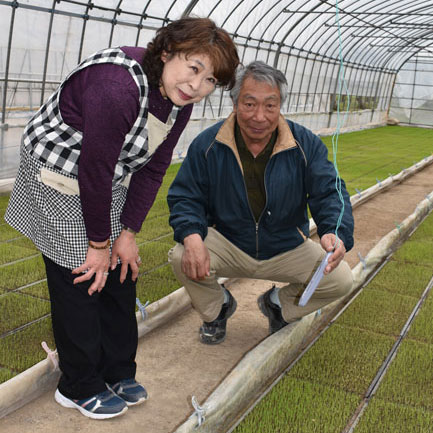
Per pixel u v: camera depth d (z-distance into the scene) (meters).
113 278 2.22
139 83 1.78
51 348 2.83
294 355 2.92
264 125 2.43
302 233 2.81
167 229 5.46
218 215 2.73
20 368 2.60
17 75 8.11
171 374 2.65
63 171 1.93
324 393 2.51
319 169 2.60
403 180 9.49
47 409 2.32
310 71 17.73
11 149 8.05
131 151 1.94
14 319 3.17
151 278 3.96
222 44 1.74
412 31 19.92
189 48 1.71
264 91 2.36
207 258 2.55
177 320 3.28
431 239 5.51
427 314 3.48
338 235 2.48
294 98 17.45
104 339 2.31
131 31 9.65
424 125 24.91
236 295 3.68
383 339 3.11
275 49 14.84
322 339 3.07
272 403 2.43
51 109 1.91
